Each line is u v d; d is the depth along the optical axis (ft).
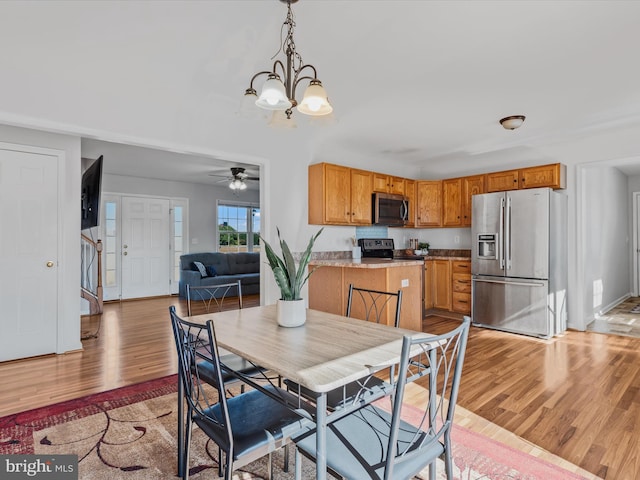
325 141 14.57
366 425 4.64
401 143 14.94
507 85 9.55
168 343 12.65
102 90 9.29
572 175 14.37
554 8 6.38
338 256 15.62
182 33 7.22
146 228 22.66
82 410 7.73
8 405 7.97
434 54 7.98
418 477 5.60
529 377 9.51
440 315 17.15
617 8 6.37
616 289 20.16
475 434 6.78
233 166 19.24
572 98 10.37
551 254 13.30
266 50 7.86
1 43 7.48
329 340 5.18
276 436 4.50
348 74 8.93
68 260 11.63
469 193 16.80
